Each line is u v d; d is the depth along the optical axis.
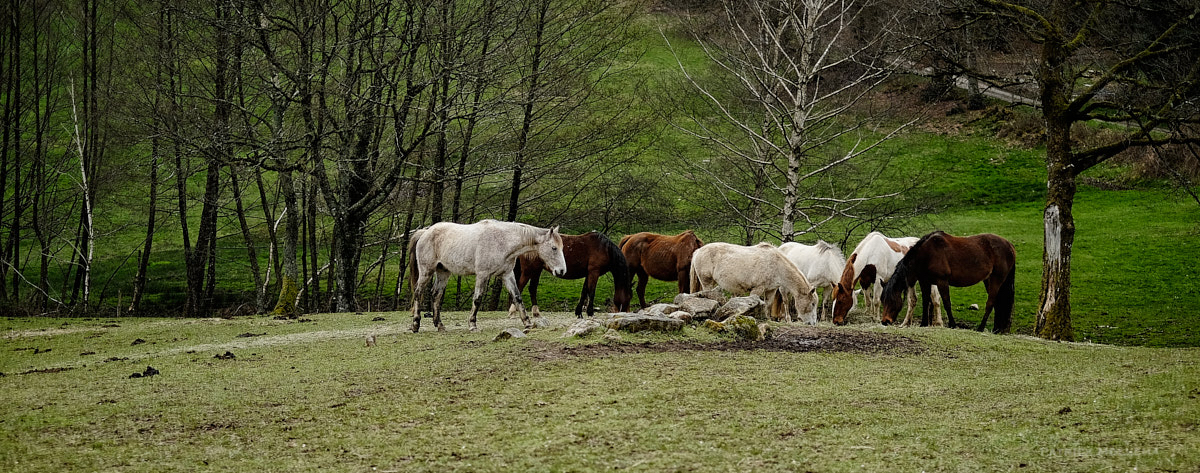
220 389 10.28
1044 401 8.98
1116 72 17.80
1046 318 17.98
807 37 26.22
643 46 44.69
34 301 30.09
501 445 7.53
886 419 8.33
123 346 15.84
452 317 19.08
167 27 25.09
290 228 22.61
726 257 16.59
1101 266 31.06
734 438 7.64
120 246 38.78
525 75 27.39
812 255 19.33
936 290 20.22
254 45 22.34
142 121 23.75
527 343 12.23
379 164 27.39
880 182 40.75
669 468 6.78
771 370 10.70
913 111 32.00
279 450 7.69
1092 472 6.43
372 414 8.81
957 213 39.41
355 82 24.72
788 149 27.97
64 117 42.56
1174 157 30.64
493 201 31.84
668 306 14.01
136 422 8.76
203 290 33.41
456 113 25.67
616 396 9.20
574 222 30.75
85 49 31.31
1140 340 23.09
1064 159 18.33
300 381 10.61
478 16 25.00
